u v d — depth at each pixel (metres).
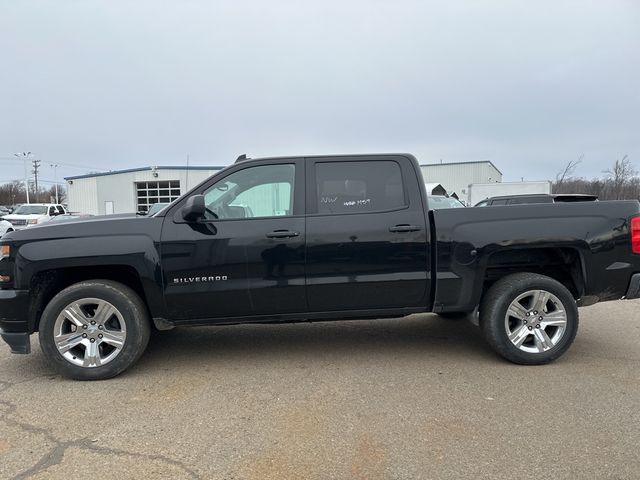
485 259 4.41
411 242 4.41
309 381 4.14
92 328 4.21
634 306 6.92
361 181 4.51
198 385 4.08
